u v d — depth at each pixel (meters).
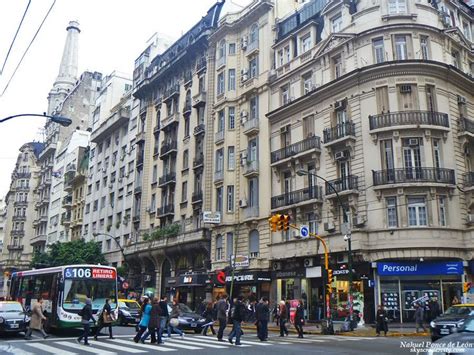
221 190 37.19
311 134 31.62
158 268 43.62
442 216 26.05
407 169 26.17
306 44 33.72
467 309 16.91
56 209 75.62
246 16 38.31
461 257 25.52
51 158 83.81
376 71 27.75
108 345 16.03
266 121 35.06
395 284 25.94
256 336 21.09
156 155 48.19
